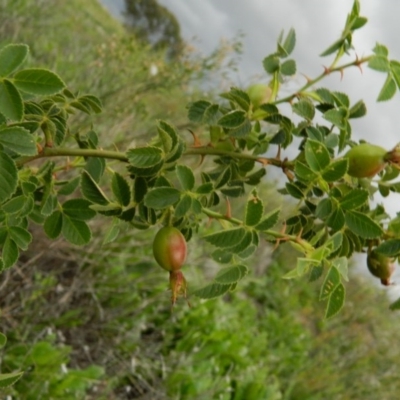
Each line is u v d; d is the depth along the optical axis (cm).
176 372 66
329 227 18
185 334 74
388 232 19
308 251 17
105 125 63
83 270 64
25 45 13
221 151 19
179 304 74
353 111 19
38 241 56
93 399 56
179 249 17
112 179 17
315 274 16
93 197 17
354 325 134
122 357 62
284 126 19
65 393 53
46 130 17
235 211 81
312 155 16
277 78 19
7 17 82
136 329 65
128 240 69
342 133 18
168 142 16
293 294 125
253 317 103
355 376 116
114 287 64
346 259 17
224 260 17
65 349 54
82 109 19
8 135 13
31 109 16
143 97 69
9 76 13
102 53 68
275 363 98
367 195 16
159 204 16
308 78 19
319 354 112
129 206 17
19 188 17
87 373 56
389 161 17
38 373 49
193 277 74
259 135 20
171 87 67
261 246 114
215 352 77
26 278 52
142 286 69
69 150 17
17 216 16
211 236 16
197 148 19
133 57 70
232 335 81
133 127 68
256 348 91
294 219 19
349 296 140
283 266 129
